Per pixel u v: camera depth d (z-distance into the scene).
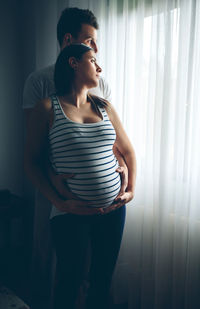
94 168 1.18
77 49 1.24
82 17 1.47
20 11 2.66
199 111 1.58
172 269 1.77
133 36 1.88
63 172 1.21
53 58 2.28
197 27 1.54
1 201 2.38
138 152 1.89
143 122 1.85
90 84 1.26
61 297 1.26
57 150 1.19
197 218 1.63
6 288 2.05
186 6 1.59
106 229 1.32
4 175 2.75
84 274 1.91
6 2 2.59
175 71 1.67
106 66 1.99
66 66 1.25
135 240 1.94
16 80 2.72
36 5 2.36
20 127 2.79
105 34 2.01
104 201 1.23
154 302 1.82
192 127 1.59
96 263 1.37
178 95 1.64
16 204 2.38
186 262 1.69
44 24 2.31
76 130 1.17
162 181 1.71
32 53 2.56
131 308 1.95
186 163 1.64
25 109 1.54
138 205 1.92
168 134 1.69
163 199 1.72
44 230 1.82
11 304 1.83
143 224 1.86
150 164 1.82
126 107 1.90
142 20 1.80
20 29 2.69
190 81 1.59
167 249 1.75
